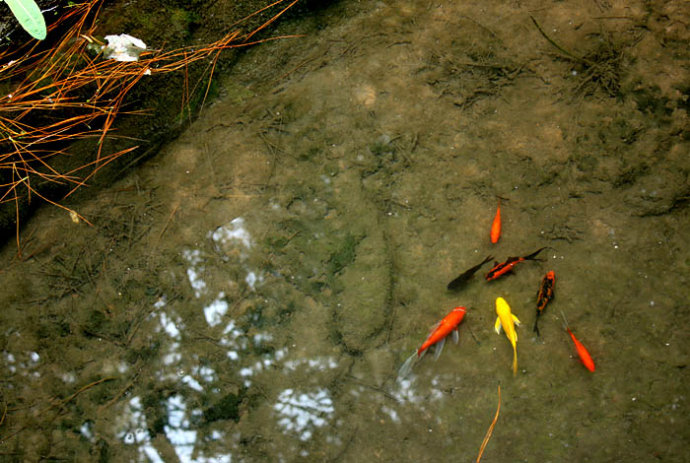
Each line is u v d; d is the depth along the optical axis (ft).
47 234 12.41
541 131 12.35
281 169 12.44
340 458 11.61
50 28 12.73
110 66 12.71
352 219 12.21
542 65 12.60
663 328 11.69
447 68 12.67
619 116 12.34
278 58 12.93
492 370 11.70
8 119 12.43
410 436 11.61
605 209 12.05
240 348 11.94
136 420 11.81
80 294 12.18
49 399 11.92
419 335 11.84
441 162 12.32
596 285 11.84
